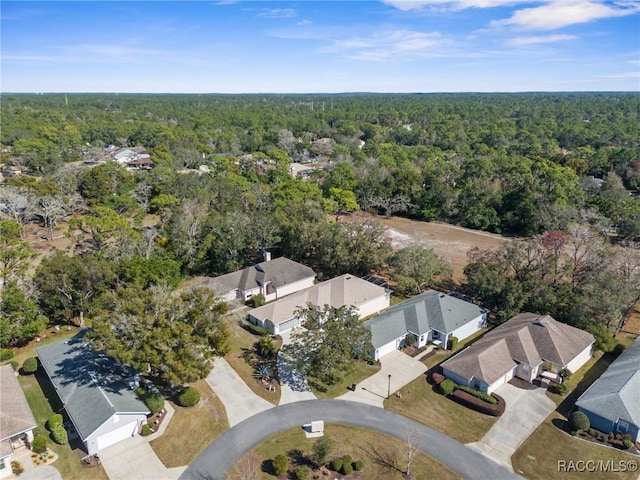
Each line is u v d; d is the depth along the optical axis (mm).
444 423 35031
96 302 46344
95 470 30531
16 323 43719
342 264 61094
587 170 116562
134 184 96750
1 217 78375
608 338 44094
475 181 96500
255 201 85688
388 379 40469
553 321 44438
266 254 63188
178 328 34344
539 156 124375
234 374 41188
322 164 143625
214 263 63688
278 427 34562
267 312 48781
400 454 31969
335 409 36625
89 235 65562
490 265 53438
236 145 159500
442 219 95500
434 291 53281
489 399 36562
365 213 95938
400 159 128000
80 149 141125
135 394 35781
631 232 75062
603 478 29891
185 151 133875
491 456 31703
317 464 30656
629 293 45156
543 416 35688
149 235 60625
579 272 52000
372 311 53062
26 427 31906
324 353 38250
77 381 36594
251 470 30266
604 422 33750
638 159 113750
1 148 141750
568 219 77688
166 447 32625
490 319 51406
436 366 42531
